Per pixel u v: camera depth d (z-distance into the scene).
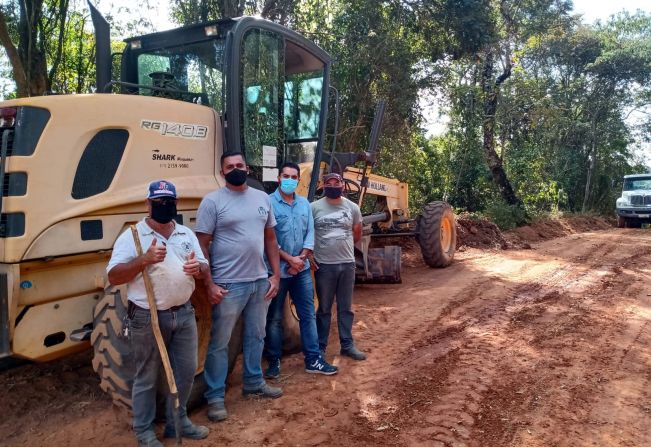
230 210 4.11
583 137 30.48
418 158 19.20
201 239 4.07
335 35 13.36
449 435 3.87
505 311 7.16
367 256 8.60
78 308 3.94
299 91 6.23
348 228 5.23
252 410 4.23
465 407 4.30
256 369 4.39
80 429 3.96
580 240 16.23
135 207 4.16
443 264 10.41
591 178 30.94
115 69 5.92
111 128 4.03
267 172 5.28
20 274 3.61
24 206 3.61
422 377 4.89
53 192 3.74
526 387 4.71
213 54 5.17
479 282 8.92
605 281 9.15
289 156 6.12
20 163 3.62
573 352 5.59
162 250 3.22
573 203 30.62
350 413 4.20
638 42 29.66
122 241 3.33
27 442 3.81
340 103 13.50
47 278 3.78
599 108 30.42
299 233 4.79
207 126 4.67
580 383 4.81
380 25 13.55
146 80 5.62
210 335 4.20
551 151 28.94
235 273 4.11
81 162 3.89
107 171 4.01
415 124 15.26
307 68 6.20
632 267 10.70
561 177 28.56
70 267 3.89
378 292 8.34
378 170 14.43
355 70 13.32
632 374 5.04
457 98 17.97
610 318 6.87
